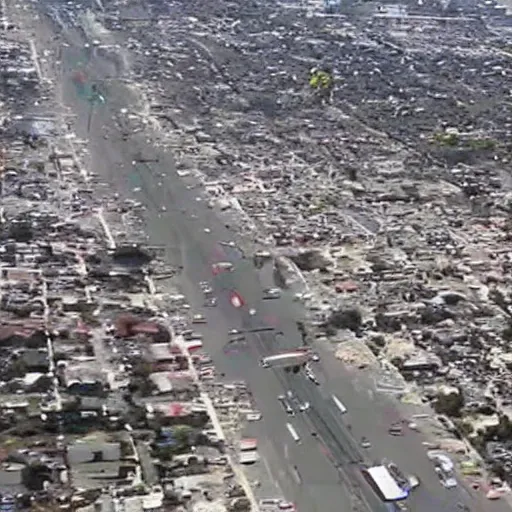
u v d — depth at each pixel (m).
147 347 159.50
